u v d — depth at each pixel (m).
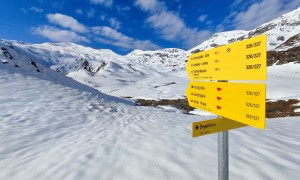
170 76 125.94
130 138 6.47
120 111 14.74
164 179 3.89
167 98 41.56
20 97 12.89
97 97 19.42
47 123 8.98
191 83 3.30
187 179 3.88
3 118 9.06
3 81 15.69
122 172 4.15
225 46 2.39
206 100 2.86
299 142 6.19
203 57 2.89
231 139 6.23
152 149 5.35
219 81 2.56
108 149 5.41
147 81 95.25
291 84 38.12
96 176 4.01
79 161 4.66
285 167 4.31
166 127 8.37
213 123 2.43
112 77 94.81
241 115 2.17
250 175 4.01
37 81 18.12
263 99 1.88
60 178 3.98
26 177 4.09
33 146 6.27
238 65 2.21
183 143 5.83
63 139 7.04
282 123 10.78
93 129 8.55
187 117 13.87
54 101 13.46
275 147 5.54
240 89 2.19
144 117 12.73
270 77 49.31
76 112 11.72
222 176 2.45
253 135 6.85
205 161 4.62
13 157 5.34
